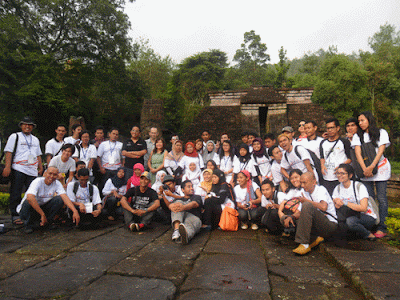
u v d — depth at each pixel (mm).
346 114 29266
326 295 2578
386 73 32469
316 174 4832
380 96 33719
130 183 5703
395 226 3979
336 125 4805
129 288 2680
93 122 22891
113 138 6625
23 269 3164
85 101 21703
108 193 5988
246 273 3068
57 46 21375
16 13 19125
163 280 2875
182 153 6797
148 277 2953
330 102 30281
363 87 30422
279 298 2520
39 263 3350
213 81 43250
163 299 2461
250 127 15453
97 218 5238
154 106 14469
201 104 39469
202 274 3039
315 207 3867
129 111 24984
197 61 45531
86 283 2785
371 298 2346
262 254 3779
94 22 21359
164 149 6992
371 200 4223
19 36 16125
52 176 4793
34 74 16875
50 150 5836
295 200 4359
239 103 17344
